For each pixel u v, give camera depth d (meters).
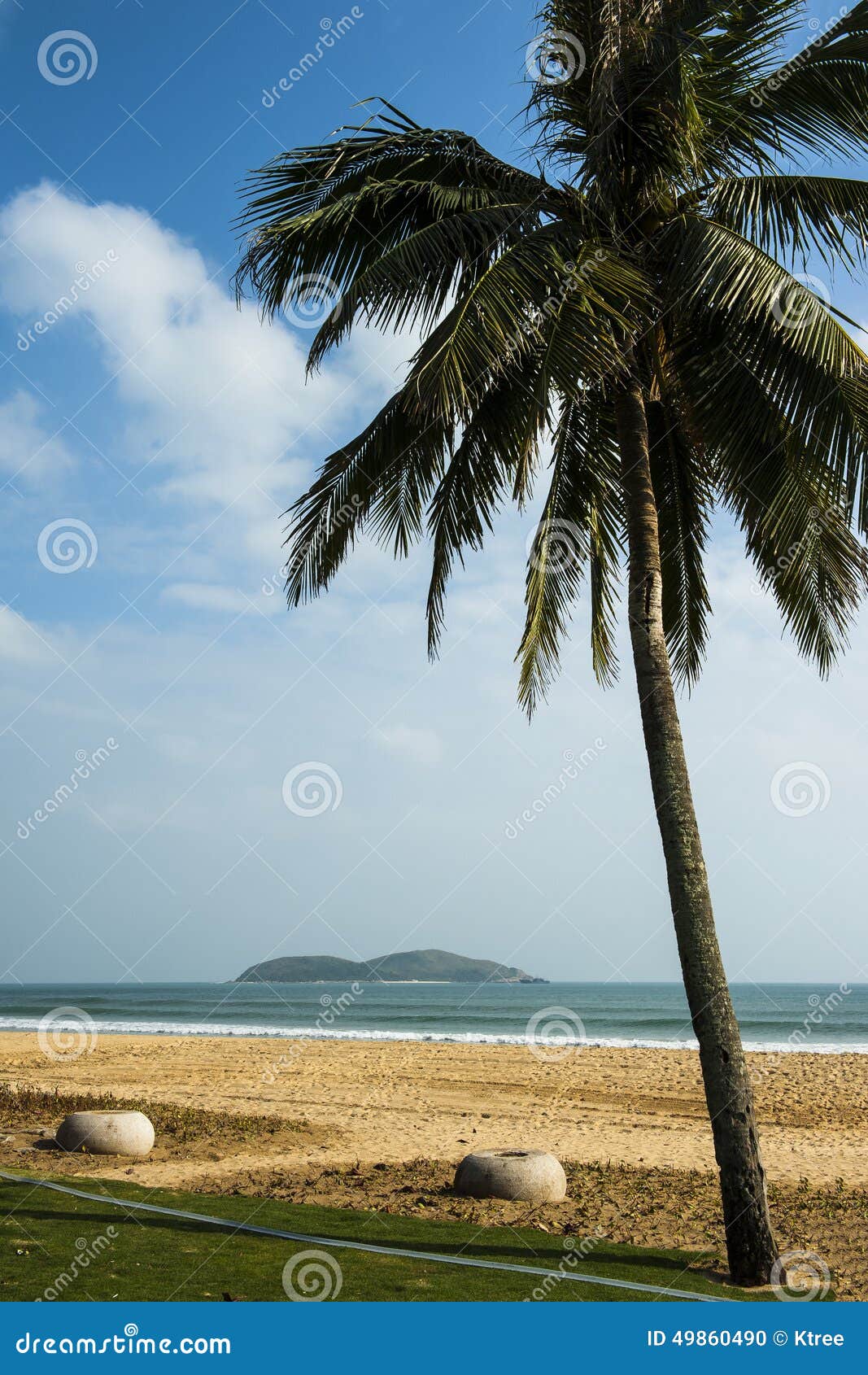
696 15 8.77
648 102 8.47
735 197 8.91
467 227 8.80
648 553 8.58
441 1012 72.31
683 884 7.61
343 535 9.75
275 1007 79.31
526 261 8.15
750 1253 6.91
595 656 11.85
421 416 8.74
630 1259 7.41
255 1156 11.73
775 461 8.88
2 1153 11.18
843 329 7.59
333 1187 9.90
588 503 10.98
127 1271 6.61
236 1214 8.36
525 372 9.40
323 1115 16.25
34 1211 8.12
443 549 10.60
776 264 7.82
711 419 9.09
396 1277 6.69
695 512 11.34
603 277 8.02
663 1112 17.52
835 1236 8.36
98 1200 8.68
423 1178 10.49
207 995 120.50
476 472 10.14
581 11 8.95
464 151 9.83
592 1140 14.34
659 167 8.76
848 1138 14.96
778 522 8.89
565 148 9.43
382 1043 33.50
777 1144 14.41
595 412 10.58
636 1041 40.59
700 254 8.09
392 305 8.88
